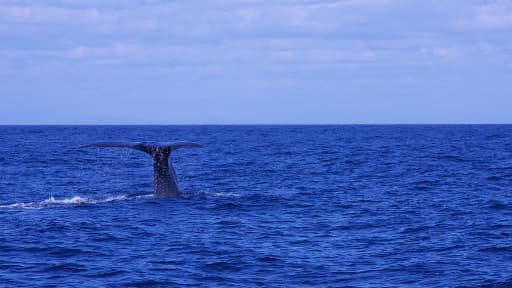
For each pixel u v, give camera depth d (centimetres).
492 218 5538
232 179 9175
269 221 5422
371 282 3581
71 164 12350
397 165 11769
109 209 5916
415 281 3591
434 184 8381
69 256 4141
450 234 4834
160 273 3753
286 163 12481
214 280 3625
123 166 12175
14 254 4178
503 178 9112
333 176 9638
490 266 3878
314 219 5550
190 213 5722
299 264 3962
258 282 3588
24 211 5856
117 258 4097
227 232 4925
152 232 4888
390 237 4769
